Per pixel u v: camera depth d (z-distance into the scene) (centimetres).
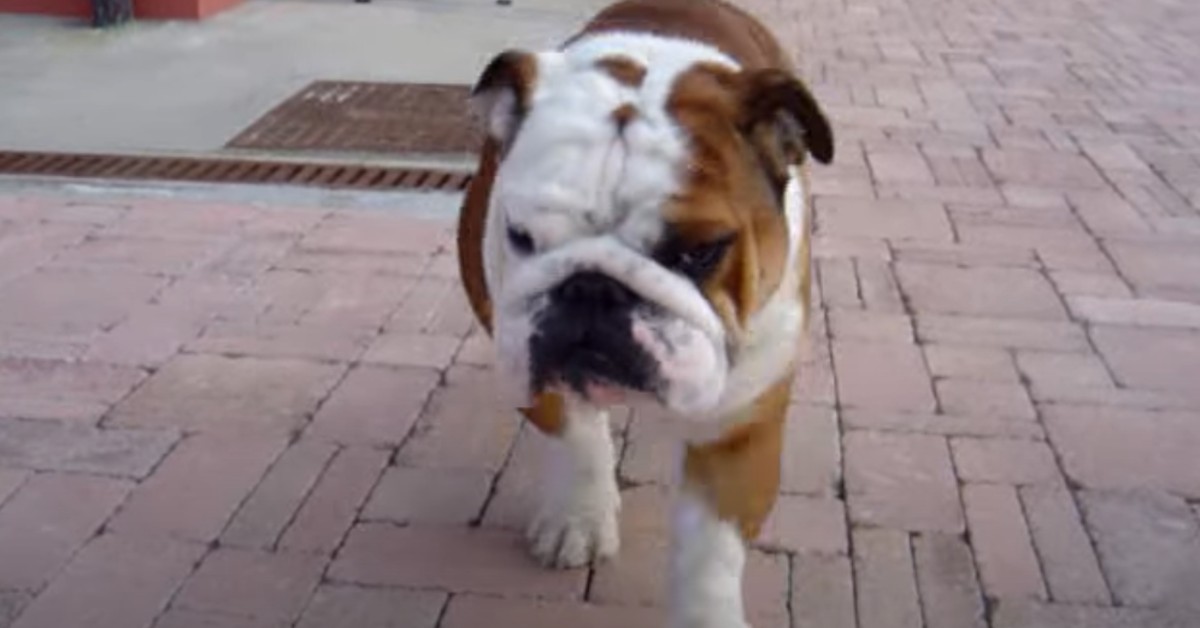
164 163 249
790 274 111
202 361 177
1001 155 269
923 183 251
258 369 175
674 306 98
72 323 186
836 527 145
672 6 130
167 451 156
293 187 238
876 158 265
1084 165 265
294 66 320
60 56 323
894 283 205
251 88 300
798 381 175
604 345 97
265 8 382
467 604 133
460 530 144
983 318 194
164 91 296
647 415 114
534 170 100
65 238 214
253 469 154
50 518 144
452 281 202
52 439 158
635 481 153
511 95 109
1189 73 347
